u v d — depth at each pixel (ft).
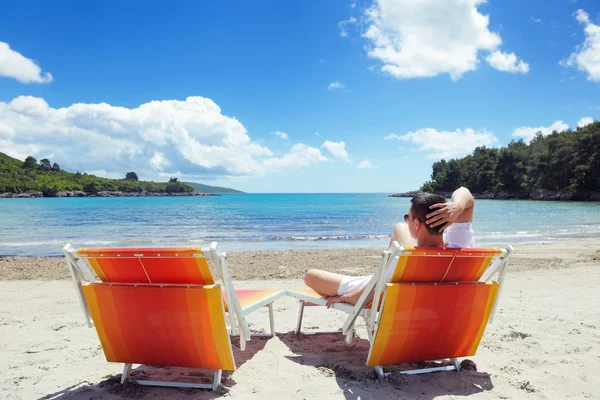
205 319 8.54
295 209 155.94
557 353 11.71
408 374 9.96
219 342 8.69
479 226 73.92
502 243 47.73
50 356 11.59
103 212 133.08
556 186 293.02
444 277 9.16
